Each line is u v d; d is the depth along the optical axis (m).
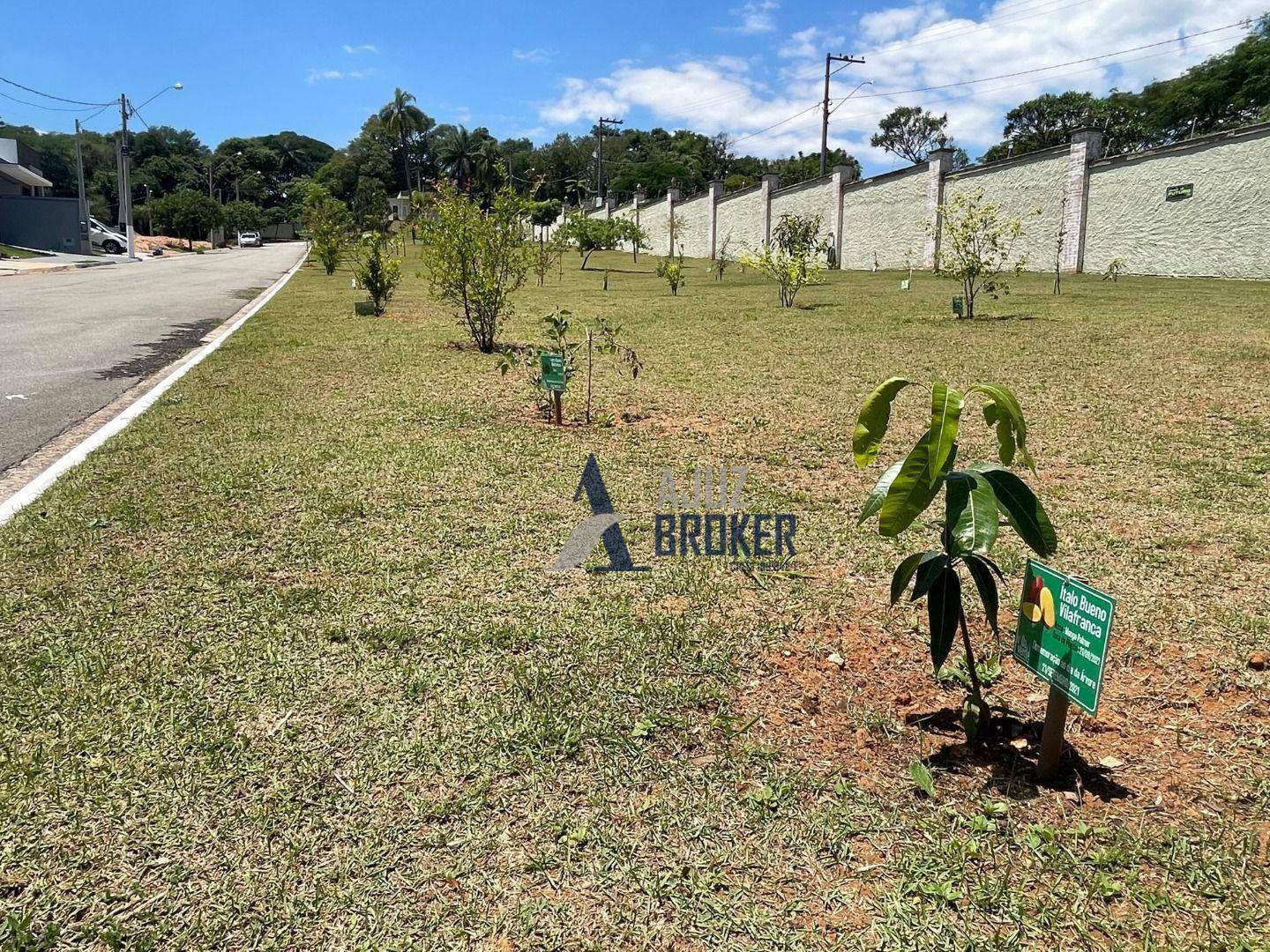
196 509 4.30
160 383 8.08
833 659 2.85
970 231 13.33
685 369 9.11
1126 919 1.78
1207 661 2.82
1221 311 12.92
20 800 2.12
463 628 3.04
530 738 2.39
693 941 1.73
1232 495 4.57
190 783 2.19
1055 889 1.86
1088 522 4.20
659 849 1.98
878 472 5.16
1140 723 2.49
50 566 3.56
